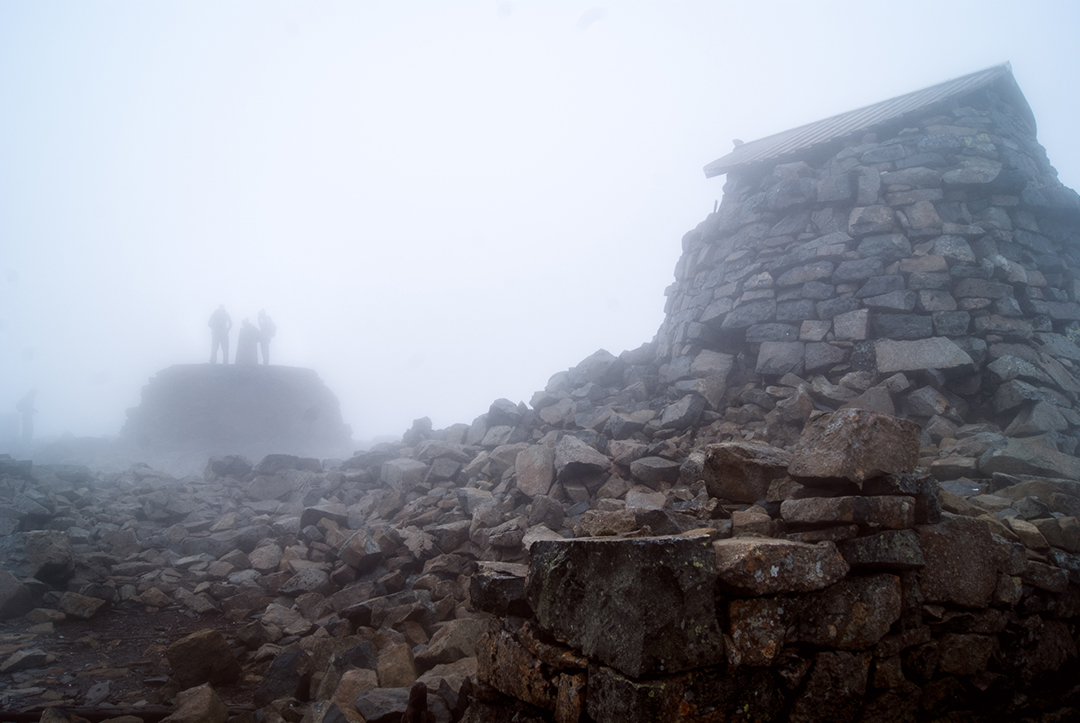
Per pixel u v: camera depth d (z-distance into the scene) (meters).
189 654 4.72
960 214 7.98
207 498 9.84
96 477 10.84
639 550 2.48
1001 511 4.34
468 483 8.18
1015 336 7.12
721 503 3.87
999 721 3.49
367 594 6.29
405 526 7.53
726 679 2.54
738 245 9.23
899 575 3.22
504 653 3.16
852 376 7.17
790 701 2.76
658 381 9.34
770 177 9.31
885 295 7.43
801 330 7.83
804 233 8.54
